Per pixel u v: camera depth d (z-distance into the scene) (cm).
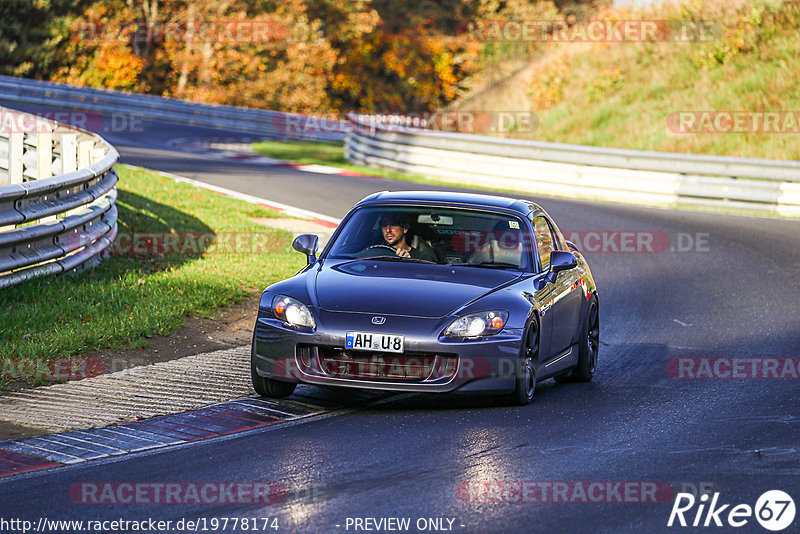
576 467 2058
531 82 13050
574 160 8162
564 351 2936
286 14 18350
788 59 10581
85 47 17538
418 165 9144
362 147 10200
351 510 1755
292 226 5838
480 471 2012
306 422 2419
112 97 13462
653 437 2325
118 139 10862
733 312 4191
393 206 3006
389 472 1992
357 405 2617
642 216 6931
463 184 8700
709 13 11919
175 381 2766
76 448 2125
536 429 2381
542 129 11700
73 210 4075
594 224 6488
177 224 5303
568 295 2955
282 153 11081
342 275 2717
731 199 7581
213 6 17750
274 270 4472
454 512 1756
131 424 2338
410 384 2481
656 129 10388
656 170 7856
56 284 3569
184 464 2031
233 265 4466
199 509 1747
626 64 12188
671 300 4456
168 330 3319
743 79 10625
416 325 2498
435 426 2391
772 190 7444
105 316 3272
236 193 7062
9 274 3391
